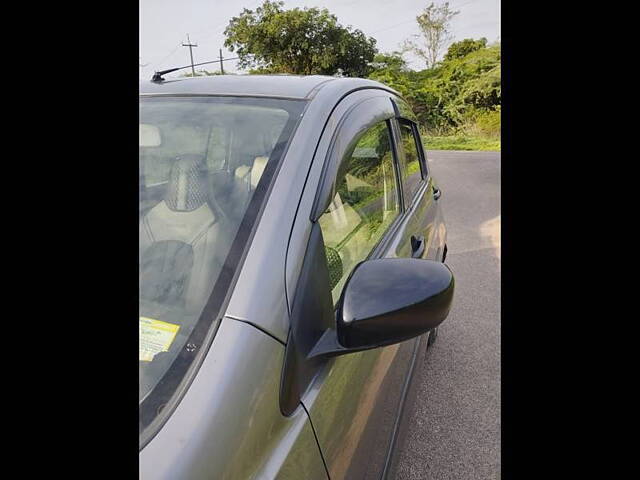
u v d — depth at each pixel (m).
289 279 0.99
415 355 2.03
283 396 0.90
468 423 2.35
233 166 1.22
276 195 1.10
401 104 2.61
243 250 1.01
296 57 29.91
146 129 1.39
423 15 29.81
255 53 30.47
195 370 0.84
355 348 1.01
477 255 5.12
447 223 6.61
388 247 1.72
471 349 3.06
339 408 1.08
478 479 2.01
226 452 0.77
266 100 1.42
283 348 0.93
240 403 0.82
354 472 1.16
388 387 1.51
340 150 1.34
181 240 1.08
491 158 15.57
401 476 2.04
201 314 0.92
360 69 30.23
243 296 0.93
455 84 26.00
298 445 0.90
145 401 0.80
